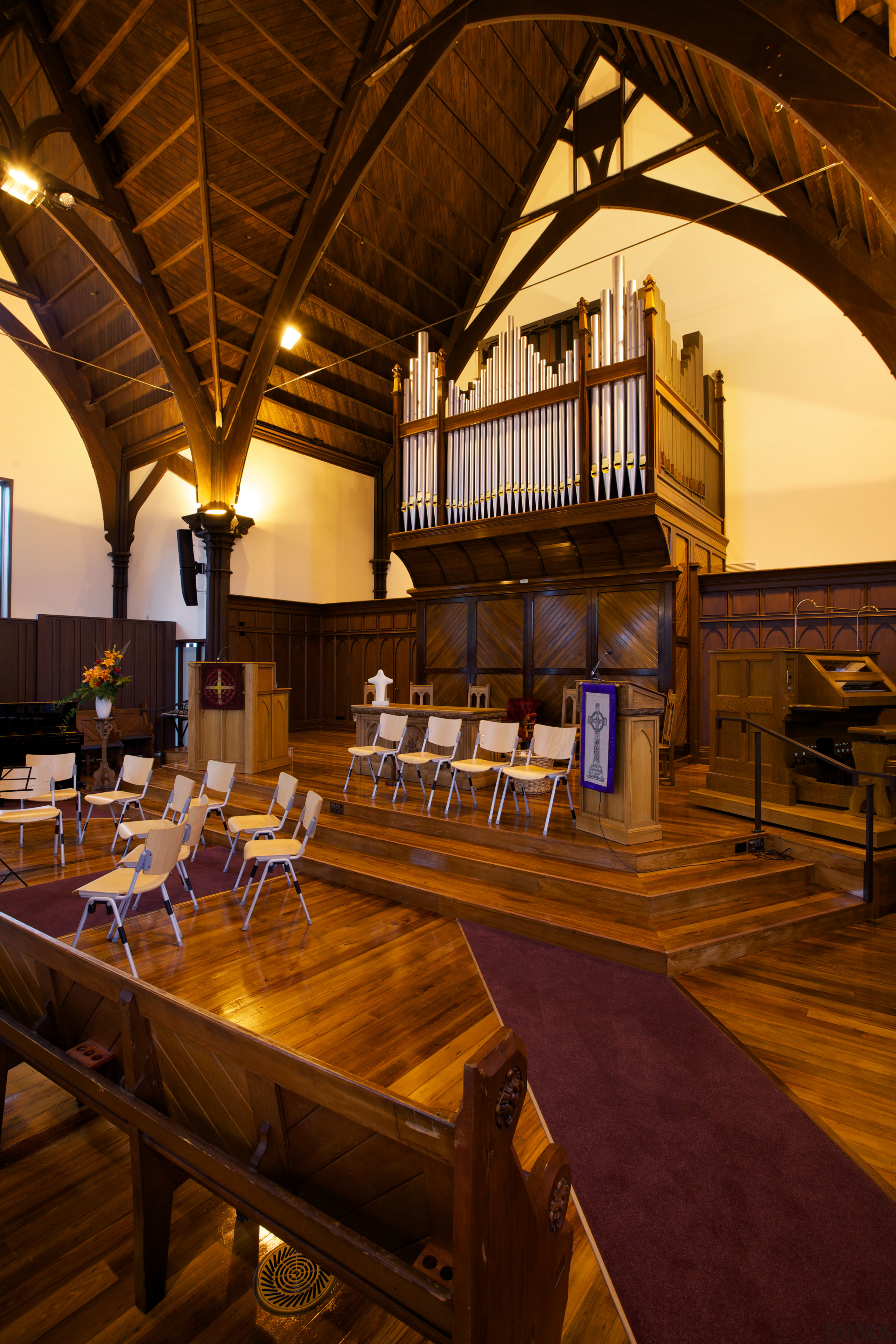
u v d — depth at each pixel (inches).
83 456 473.1
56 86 274.5
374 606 487.8
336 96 285.3
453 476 359.9
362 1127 62.7
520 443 332.8
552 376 324.2
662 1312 73.2
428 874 207.8
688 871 191.9
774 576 327.6
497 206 450.0
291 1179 70.6
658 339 298.0
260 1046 65.2
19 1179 100.5
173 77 255.4
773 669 231.0
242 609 463.8
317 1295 80.7
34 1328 75.9
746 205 352.5
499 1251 51.6
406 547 377.7
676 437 321.7
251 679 309.0
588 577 331.6
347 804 257.4
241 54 252.8
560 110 431.2
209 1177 72.7
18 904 195.0
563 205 427.2
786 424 369.4
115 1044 92.1
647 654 315.9
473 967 155.6
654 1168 94.7
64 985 98.0
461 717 274.7
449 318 409.7
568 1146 98.8
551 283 445.7
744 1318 72.5
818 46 166.6
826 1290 75.9
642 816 202.4
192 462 451.5
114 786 356.2
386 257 410.0
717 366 390.3
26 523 444.8
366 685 470.3
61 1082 93.6
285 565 490.6
